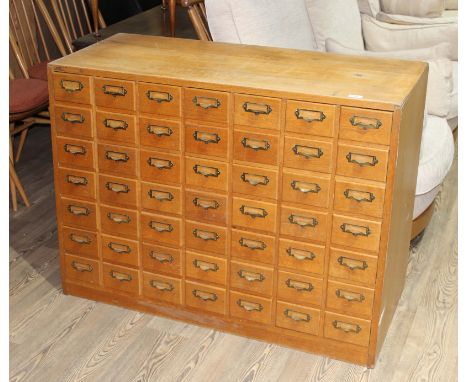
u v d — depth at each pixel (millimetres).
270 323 2656
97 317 2826
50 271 3127
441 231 3445
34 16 4270
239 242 2590
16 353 2619
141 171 2639
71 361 2584
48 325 2773
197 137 2502
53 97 2666
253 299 2646
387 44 4270
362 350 2551
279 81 2420
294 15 3297
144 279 2801
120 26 3857
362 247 2418
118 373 2527
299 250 2512
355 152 2312
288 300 2596
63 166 2758
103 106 2604
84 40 3568
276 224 2510
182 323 2799
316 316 2576
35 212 3584
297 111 2336
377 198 2338
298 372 2537
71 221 2830
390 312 2713
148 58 2676
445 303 2910
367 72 2527
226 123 2447
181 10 4164
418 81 2471
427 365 2566
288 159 2408
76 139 2693
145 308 2848
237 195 2527
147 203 2676
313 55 2730
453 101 3885
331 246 2463
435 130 3268
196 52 2750
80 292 2939
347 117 2283
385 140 2264
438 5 4426
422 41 4199
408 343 2680
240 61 2643
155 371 2537
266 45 3037
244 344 2680
